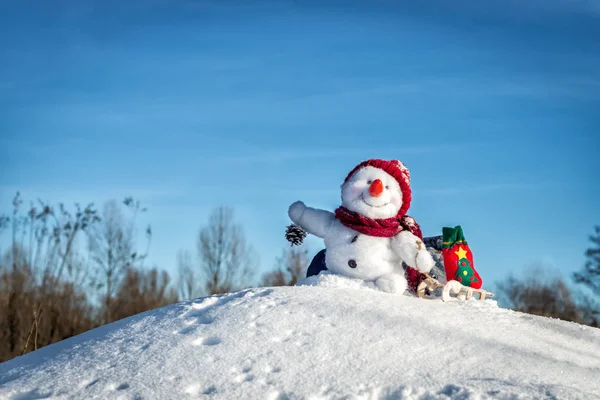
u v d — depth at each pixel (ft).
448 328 17.19
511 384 14.43
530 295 71.46
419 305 18.84
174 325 17.74
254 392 14.11
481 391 14.01
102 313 59.41
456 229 22.41
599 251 67.15
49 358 17.71
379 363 15.19
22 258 48.42
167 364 15.46
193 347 16.14
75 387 15.12
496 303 21.20
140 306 63.10
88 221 51.03
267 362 15.26
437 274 23.57
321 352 15.60
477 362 15.52
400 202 20.49
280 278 63.16
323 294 18.80
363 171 20.70
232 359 15.44
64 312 48.67
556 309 70.08
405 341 16.21
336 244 20.62
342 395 13.91
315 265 23.45
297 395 13.96
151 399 14.14
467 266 21.99
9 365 18.16
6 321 45.21
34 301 47.11
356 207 20.31
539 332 18.57
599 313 68.23
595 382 15.15
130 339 17.37
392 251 20.45
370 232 20.10
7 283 47.44
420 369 15.05
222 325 17.11
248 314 17.58
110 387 14.84
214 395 14.08
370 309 17.80
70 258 50.03
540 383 14.57
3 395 15.29
